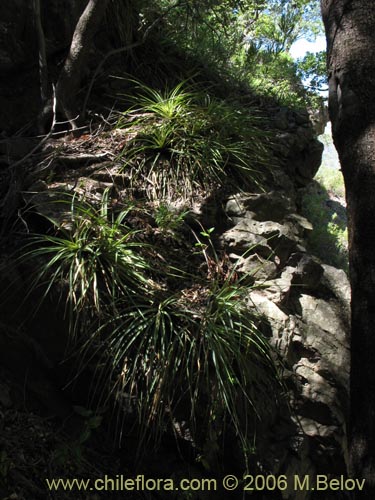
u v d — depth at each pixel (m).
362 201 3.18
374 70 3.31
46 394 3.56
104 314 3.51
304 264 4.21
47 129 4.79
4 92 4.68
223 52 6.48
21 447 3.31
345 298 4.25
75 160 4.36
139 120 4.71
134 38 5.64
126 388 3.48
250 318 3.73
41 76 4.73
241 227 4.28
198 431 3.48
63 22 5.12
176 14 6.03
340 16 3.44
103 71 5.26
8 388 3.49
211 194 4.41
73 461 3.42
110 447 3.59
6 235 3.83
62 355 3.53
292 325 3.86
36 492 3.19
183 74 5.82
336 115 3.41
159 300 3.68
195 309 3.68
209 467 3.53
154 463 3.57
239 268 4.06
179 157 4.52
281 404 3.65
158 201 4.27
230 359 3.51
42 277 3.55
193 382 3.46
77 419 3.56
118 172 4.32
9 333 3.55
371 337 3.06
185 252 4.06
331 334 3.96
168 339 3.51
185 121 4.70
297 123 5.85
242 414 3.51
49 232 3.81
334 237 6.21
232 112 4.97
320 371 3.79
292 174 5.48
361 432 3.02
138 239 3.97
